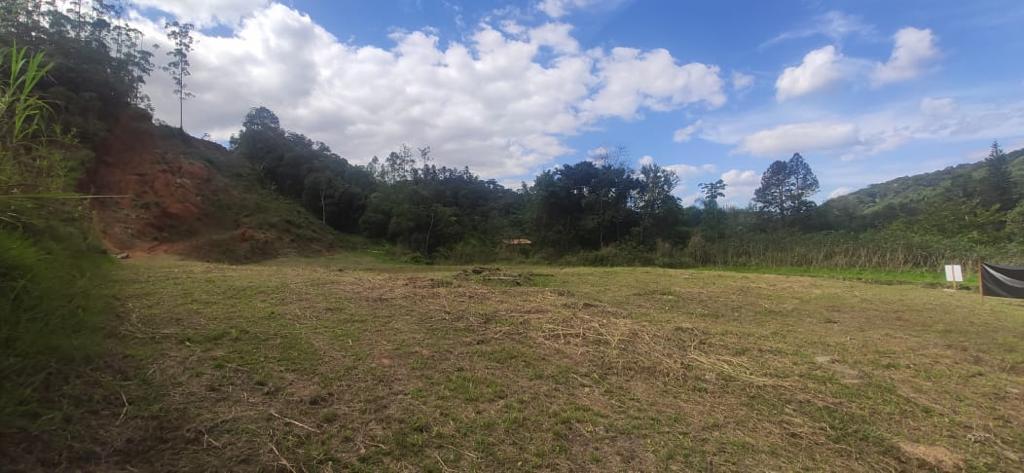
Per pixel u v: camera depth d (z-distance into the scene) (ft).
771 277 46.19
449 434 9.05
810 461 9.33
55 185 8.83
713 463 8.91
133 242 64.64
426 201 113.29
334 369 11.43
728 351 16.14
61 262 8.91
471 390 11.05
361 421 9.20
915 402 12.67
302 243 90.48
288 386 10.28
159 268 25.18
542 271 46.70
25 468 6.51
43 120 8.18
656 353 15.06
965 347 19.16
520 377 12.28
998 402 13.21
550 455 8.70
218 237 75.72
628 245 90.53
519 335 15.89
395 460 8.09
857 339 19.67
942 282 48.88
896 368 15.69
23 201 7.71
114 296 12.37
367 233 112.37
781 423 10.86
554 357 14.03
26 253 7.45
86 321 9.46
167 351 11.17
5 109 7.38
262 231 85.71
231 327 13.61
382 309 17.53
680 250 88.43
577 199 98.12
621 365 13.73
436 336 14.87
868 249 67.72
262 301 17.12
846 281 46.32
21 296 7.49
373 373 11.46
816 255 71.56
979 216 93.25
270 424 8.66
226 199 89.40
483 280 32.48
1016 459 10.02
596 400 11.29
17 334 7.29
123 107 83.51
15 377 7.26
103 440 7.47
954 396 13.42
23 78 7.51
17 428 7.01
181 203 78.54
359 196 119.65
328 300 18.16
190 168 88.22
